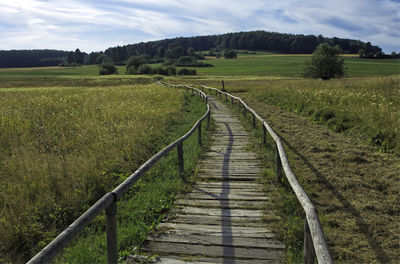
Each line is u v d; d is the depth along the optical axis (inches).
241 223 164.7
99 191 230.8
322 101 587.5
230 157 311.9
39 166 256.1
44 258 75.1
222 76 2689.5
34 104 619.8
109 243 117.2
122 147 326.0
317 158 285.1
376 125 354.3
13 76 3053.6
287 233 151.6
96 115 499.5
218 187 226.1
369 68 3065.9
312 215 102.6
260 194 208.5
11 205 193.5
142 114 512.1
